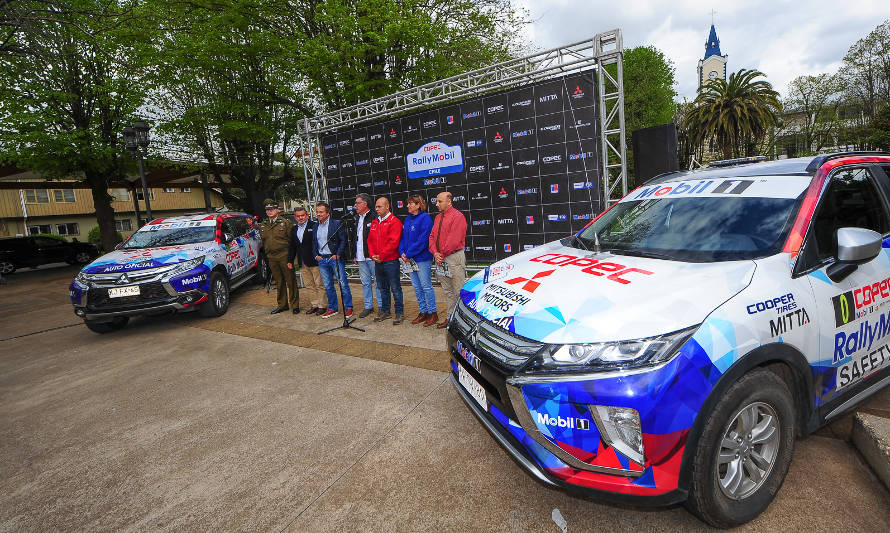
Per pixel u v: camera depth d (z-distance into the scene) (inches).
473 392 97.3
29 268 883.4
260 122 640.4
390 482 101.7
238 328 255.1
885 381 103.6
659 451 69.2
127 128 449.7
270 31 570.6
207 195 740.7
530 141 297.3
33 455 128.8
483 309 96.1
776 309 78.0
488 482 98.9
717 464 73.1
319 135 408.5
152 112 665.0
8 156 549.6
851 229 85.1
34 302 426.3
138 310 247.1
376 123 368.2
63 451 129.7
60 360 223.8
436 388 151.2
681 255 95.3
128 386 178.1
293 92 633.0
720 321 72.6
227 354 209.0
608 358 71.5
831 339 86.5
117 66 570.3
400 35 508.7
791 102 1401.3
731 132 1149.7
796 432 88.1
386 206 224.2
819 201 92.3
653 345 70.6
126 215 1390.3
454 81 338.6
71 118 602.9
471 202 329.4
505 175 310.8
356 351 196.4
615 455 71.6
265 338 230.2
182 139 688.4
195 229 313.1
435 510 91.0
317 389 158.9
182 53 561.6
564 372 73.7
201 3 561.6
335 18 497.4
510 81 296.4
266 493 101.9
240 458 117.7
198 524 93.2
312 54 502.3
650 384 68.5
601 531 81.9
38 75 494.0
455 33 587.2
